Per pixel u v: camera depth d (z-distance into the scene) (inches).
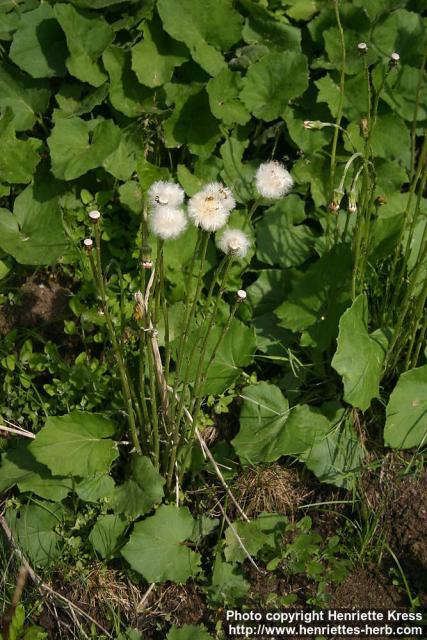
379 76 53.2
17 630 43.8
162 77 52.7
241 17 52.7
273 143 55.2
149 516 46.5
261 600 45.6
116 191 53.1
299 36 53.8
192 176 52.6
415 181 46.4
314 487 48.1
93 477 46.1
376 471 48.1
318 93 53.4
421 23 54.2
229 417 49.7
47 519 46.6
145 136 53.5
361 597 45.7
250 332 49.0
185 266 50.8
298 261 52.1
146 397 48.3
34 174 51.6
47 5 53.2
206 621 45.3
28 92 53.4
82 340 51.2
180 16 52.4
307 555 45.3
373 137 52.9
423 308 49.0
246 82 52.6
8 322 51.3
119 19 53.9
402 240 50.2
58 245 49.2
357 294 48.5
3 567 45.7
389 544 46.8
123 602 45.6
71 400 49.1
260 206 53.4
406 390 47.3
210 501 47.7
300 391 49.4
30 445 45.1
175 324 49.4
